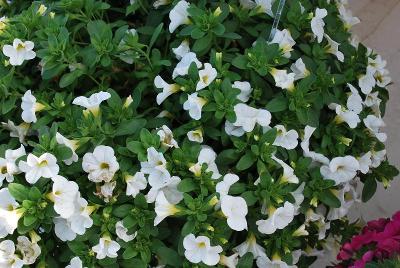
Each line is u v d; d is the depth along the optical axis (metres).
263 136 0.61
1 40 0.67
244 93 0.64
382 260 0.62
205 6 0.69
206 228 0.58
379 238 0.65
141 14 0.73
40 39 0.65
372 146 0.70
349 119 0.65
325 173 0.65
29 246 0.58
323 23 0.68
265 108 0.63
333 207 0.66
